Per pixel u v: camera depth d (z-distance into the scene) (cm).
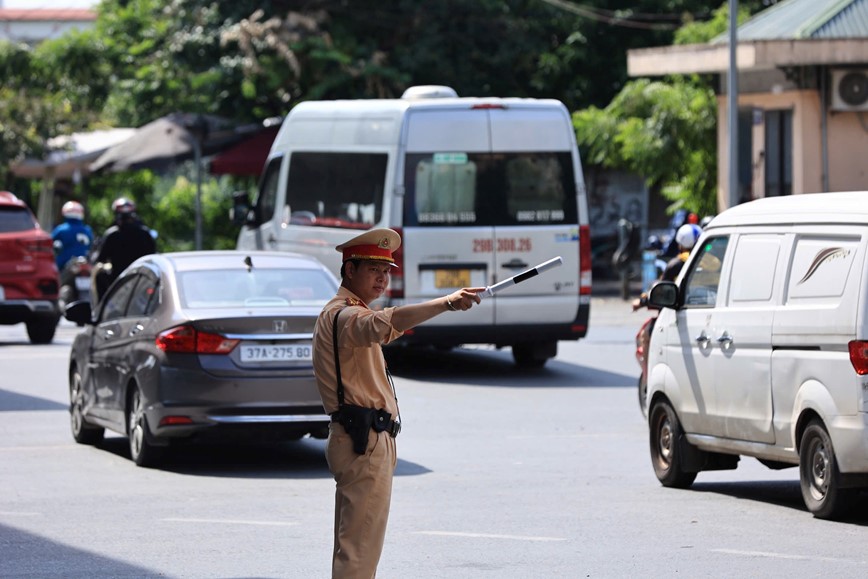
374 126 5081
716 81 7656
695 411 2831
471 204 4953
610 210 10206
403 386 4750
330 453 1706
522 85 10056
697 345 2836
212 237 10662
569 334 5003
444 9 9556
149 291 3319
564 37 10075
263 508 2666
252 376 3062
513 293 4944
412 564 2159
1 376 4875
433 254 4922
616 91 10031
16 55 10344
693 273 2911
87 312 3584
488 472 3095
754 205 2800
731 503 2703
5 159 9638
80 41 10419
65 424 3909
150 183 11262
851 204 2505
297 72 9006
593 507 2655
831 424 2438
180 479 3030
